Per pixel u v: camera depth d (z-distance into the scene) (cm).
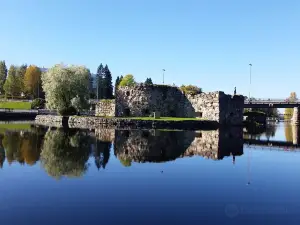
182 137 4556
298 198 1633
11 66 16912
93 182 1861
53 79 8169
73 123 7425
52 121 8075
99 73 18250
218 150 3341
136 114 8144
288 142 4791
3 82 18300
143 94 8131
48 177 1959
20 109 11762
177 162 2547
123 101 8281
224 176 2092
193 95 8112
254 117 11012
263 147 3853
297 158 3016
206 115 7812
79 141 3759
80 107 8362
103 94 17938
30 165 2289
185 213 1395
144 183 1866
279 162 2738
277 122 14512
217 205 1505
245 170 2308
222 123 7719
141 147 3353
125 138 4188
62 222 1273
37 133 4712
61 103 8231
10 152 2842
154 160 2606
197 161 2614
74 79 8275
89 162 2445
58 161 2453
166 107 8300
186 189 1759
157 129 6125
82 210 1408
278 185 1889
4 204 1473
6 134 4484
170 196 1627
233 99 8088
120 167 2291
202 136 4853
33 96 16975
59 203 1492
